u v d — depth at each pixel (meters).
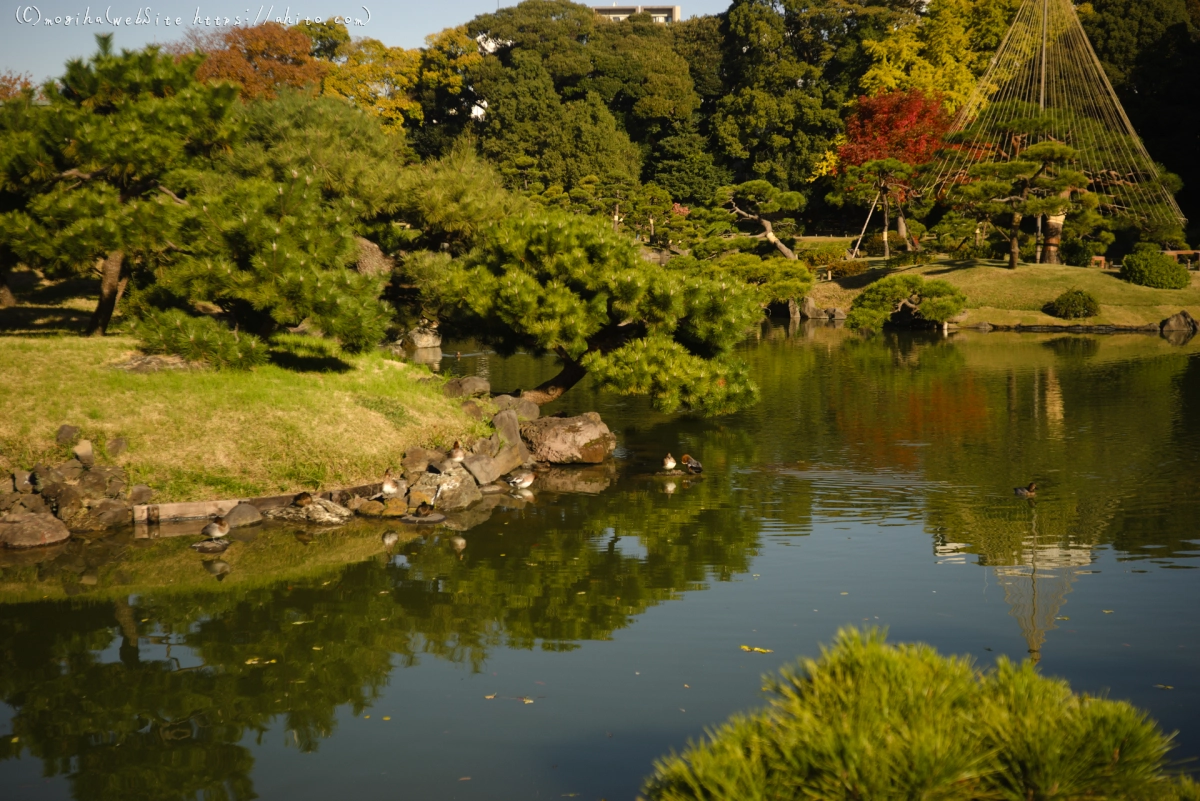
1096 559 14.61
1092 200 60.34
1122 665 10.51
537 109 90.69
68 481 17.36
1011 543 15.60
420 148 97.56
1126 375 35.75
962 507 17.98
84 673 10.91
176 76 25.06
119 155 22.44
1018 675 5.27
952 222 63.88
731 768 4.80
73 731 9.51
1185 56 80.31
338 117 33.12
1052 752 4.58
